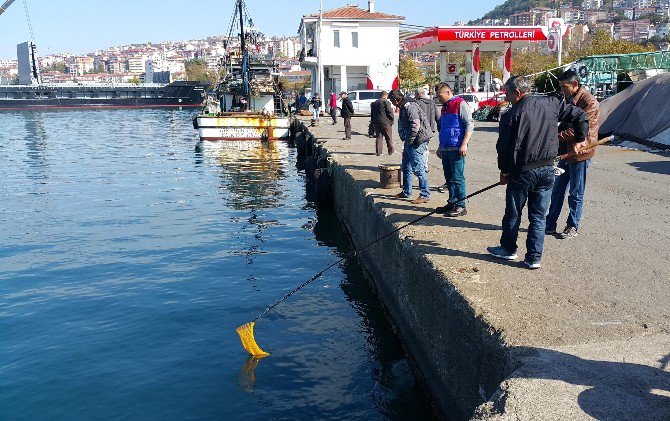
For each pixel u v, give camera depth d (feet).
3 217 48.24
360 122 97.91
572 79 20.88
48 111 287.69
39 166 83.10
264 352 22.61
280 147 101.35
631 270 18.11
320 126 87.40
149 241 39.65
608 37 165.68
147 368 21.39
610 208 27.07
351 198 37.29
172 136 134.31
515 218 18.34
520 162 17.34
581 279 17.29
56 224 45.27
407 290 21.65
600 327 13.84
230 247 38.01
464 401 15.40
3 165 84.89
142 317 26.25
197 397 19.31
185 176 69.82
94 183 65.87
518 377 11.53
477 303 15.39
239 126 106.73
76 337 24.18
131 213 48.96
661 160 40.93
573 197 21.61
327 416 18.03
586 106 20.83
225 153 93.76
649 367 11.73
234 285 30.55
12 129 167.84
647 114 47.29
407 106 28.14
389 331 24.52
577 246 20.89
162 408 18.70
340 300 28.30
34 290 30.12
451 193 25.34
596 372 11.58
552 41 104.06
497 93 98.99
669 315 14.51
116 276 32.22
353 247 36.06
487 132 67.67
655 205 27.50
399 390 19.48
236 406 18.74
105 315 26.55
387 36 140.67
